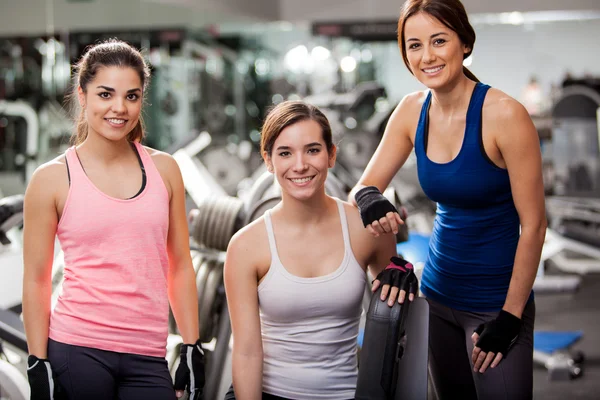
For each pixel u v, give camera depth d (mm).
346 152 8078
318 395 1773
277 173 1778
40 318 1720
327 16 8945
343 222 1843
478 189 1823
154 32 8633
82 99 1794
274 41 9273
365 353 1674
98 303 1699
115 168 1775
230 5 8234
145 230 1733
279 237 1802
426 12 1760
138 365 1738
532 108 8484
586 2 8211
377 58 8906
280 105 1828
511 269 1882
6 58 7148
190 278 1881
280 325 1799
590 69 8312
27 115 6824
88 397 1682
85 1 7500
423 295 2064
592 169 8031
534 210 1774
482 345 1791
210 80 9359
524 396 1809
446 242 1940
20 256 3910
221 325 2664
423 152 1901
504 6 8398
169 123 9062
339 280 1776
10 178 6742
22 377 2316
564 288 4219
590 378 3471
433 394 2340
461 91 1823
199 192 4250
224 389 2586
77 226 1697
